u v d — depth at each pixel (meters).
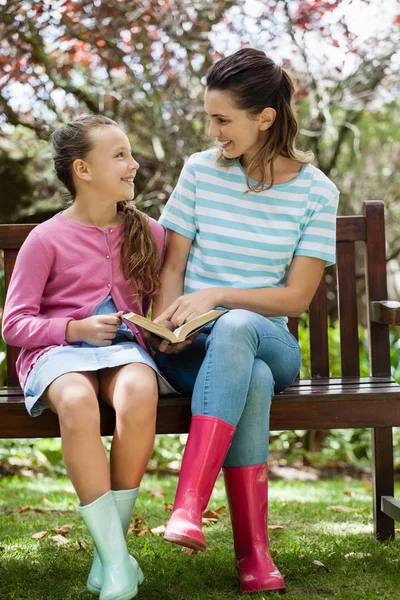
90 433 1.71
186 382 2.01
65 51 4.69
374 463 2.37
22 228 2.43
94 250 2.05
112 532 1.68
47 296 2.04
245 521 1.81
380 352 2.43
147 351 2.09
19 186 5.34
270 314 2.03
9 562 2.13
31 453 4.39
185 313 1.94
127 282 2.06
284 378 2.02
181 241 2.17
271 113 2.06
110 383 1.85
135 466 1.77
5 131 5.14
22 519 2.81
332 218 2.12
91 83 4.93
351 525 2.61
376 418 2.03
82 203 2.08
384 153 6.68
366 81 5.27
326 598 1.81
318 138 5.65
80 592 1.85
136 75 4.82
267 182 2.14
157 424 1.94
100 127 2.05
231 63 2.05
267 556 1.81
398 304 2.27
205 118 4.98
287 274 2.13
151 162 5.39
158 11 4.71
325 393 2.01
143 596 1.84
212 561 2.08
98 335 1.88
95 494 1.69
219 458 1.73
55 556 2.19
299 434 4.87
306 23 4.93
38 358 1.90
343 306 2.51
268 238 2.09
